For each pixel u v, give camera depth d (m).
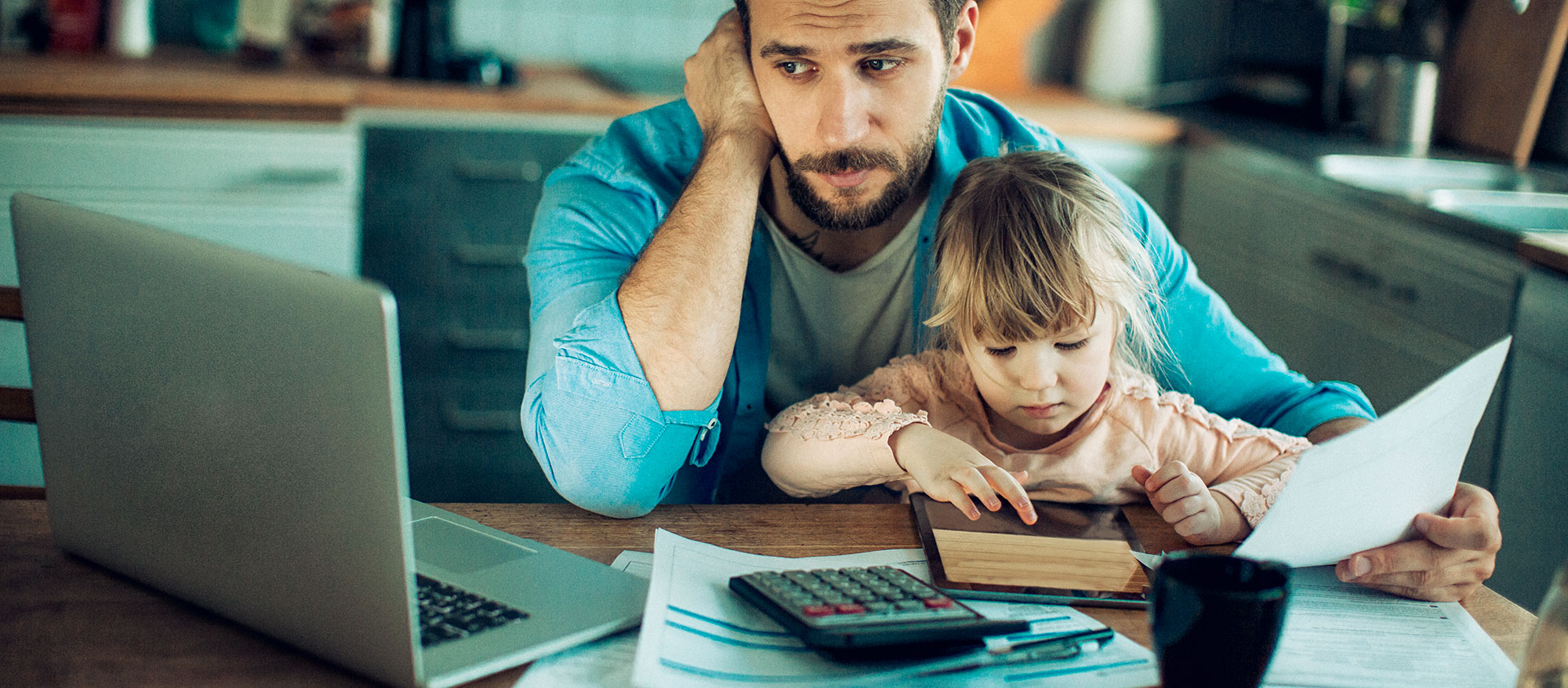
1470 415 0.78
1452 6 2.34
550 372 0.99
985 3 2.92
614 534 0.87
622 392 0.93
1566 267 1.50
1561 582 0.59
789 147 1.05
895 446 0.97
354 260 2.38
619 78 2.72
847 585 0.72
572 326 0.96
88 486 0.76
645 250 0.99
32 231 0.73
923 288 1.20
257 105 2.28
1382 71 2.32
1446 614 0.77
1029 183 1.03
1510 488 1.64
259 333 0.62
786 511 0.92
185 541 0.71
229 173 2.29
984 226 1.01
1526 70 2.13
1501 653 0.72
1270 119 2.68
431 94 2.35
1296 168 2.13
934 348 1.14
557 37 3.00
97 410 0.73
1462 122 2.31
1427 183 2.02
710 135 1.06
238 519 0.67
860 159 1.03
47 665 0.65
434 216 2.43
